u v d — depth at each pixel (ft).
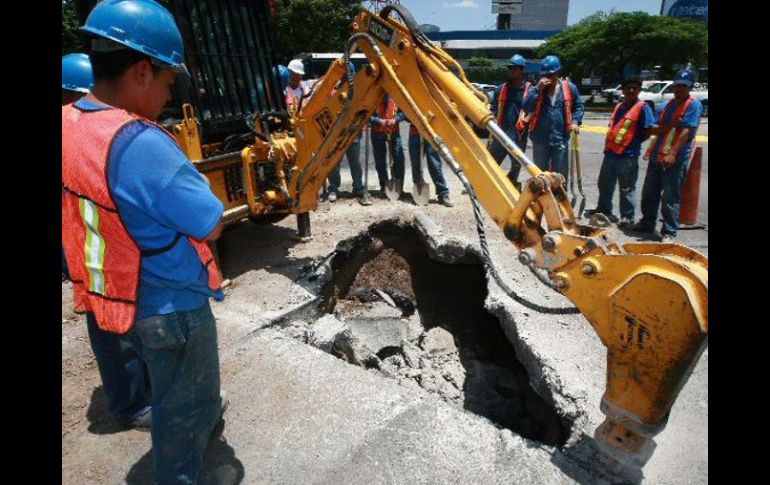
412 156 22.72
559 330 11.60
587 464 7.84
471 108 9.06
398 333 15.53
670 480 7.64
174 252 5.69
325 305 15.33
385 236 19.26
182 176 5.38
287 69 23.03
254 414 9.00
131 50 5.34
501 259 15.75
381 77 11.30
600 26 99.25
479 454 8.04
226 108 15.01
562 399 9.41
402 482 7.55
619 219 21.33
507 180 8.75
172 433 6.22
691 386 10.05
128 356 8.39
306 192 15.05
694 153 20.01
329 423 8.72
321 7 87.25
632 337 6.57
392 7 10.78
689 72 17.25
